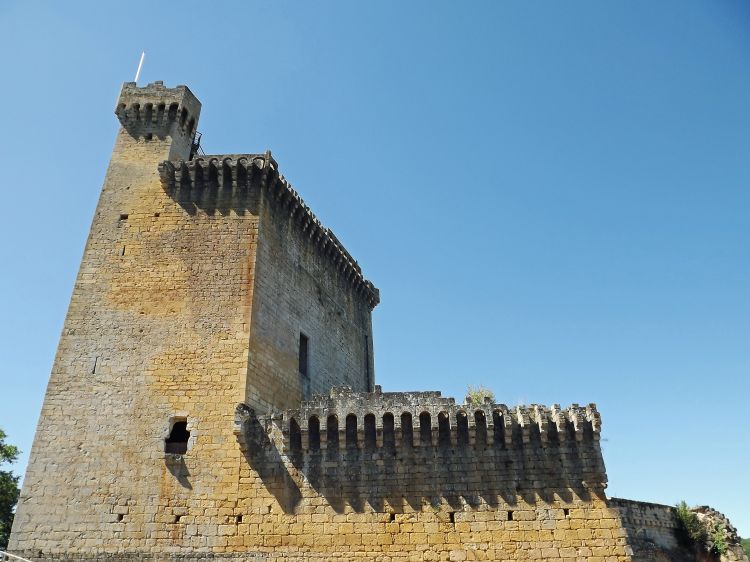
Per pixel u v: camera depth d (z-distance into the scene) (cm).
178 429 2634
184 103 3472
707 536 3494
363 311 4609
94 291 2911
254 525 2412
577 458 2498
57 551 2333
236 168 3222
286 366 3089
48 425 2577
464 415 2612
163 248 3044
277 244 3288
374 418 2606
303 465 2531
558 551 2331
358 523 2416
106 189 3212
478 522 2402
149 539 2372
